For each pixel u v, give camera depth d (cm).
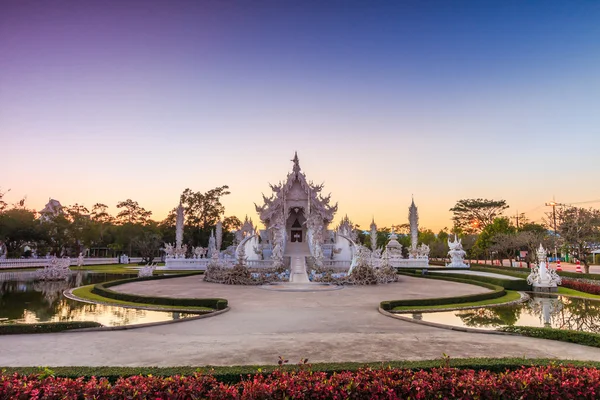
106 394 702
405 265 5728
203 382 753
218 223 7700
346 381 766
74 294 2680
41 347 1259
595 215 4338
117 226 8694
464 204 10356
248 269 3775
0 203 6119
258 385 732
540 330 1415
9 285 3456
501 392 733
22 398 691
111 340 1354
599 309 2172
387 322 1694
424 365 917
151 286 3177
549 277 2928
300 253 5325
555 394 736
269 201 6166
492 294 2514
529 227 7731
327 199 6194
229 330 1523
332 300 2402
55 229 7050
